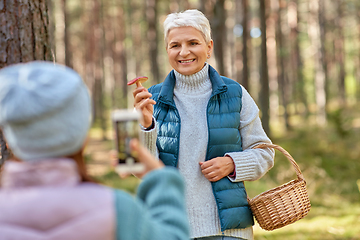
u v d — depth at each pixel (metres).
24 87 0.98
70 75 1.06
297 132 14.35
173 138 2.30
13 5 2.55
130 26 28.59
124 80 25.95
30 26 2.60
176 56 2.36
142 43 30.59
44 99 0.97
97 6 21.52
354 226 5.16
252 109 2.44
